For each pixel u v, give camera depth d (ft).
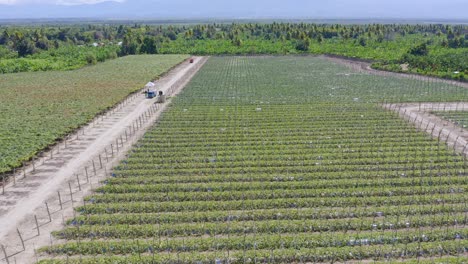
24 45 449.89
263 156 139.44
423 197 107.34
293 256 84.17
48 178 123.24
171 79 299.38
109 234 93.71
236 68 357.82
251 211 101.86
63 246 88.12
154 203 106.42
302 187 115.75
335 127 170.09
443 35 588.09
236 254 84.74
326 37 583.58
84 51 458.50
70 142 155.84
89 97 229.25
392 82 272.10
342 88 254.27
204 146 150.10
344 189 113.29
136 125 176.65
